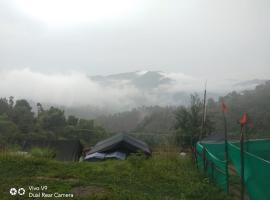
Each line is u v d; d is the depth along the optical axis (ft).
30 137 214.28
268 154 50.65
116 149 74.08
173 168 52.75
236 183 42.09
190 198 37.86
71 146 85.76
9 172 46.60
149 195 37.70
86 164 53.47
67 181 42.09
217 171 42.06
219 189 39.55
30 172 47.21
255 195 29.55
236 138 93.97
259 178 28.60
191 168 53.98
